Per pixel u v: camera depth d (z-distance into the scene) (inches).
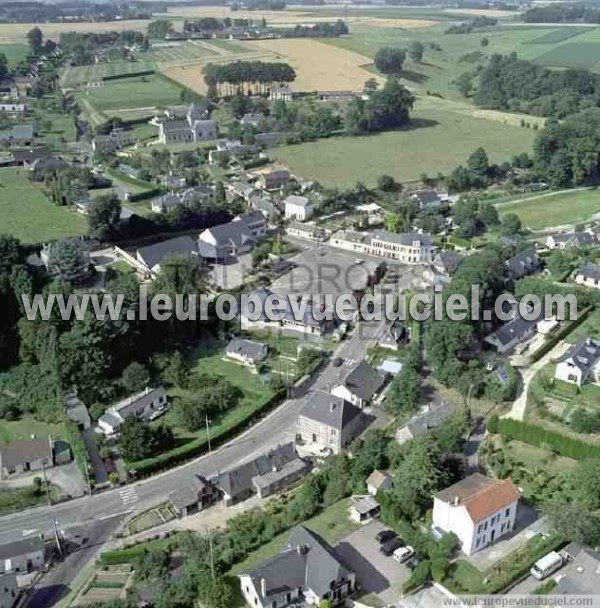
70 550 5324.8
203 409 6815.9
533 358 7495.1
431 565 4734.3
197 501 5703.7
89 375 7101.4
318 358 7637.8
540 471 5748.0
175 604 4670.3
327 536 5187.0
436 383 7209.6
